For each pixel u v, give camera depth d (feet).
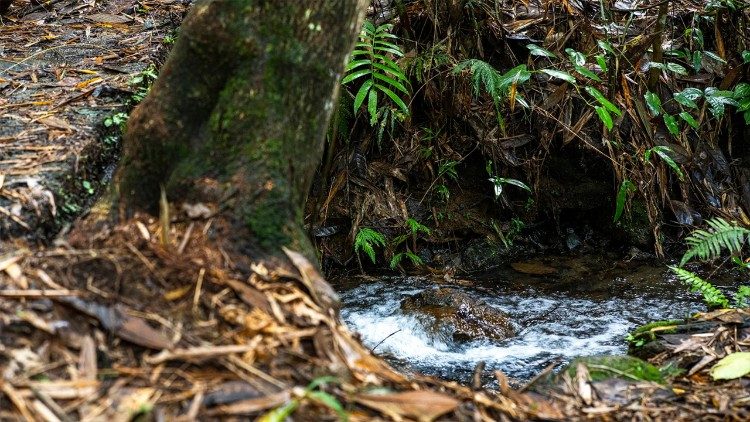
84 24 16.69
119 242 8.20
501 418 7.52
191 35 8.44
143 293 7.55
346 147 16.05
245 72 8.36
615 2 17.88
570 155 16.56
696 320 11.02
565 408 8.19
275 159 8.35
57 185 9.83
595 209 16.70
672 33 17.52
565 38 16.74
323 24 8.41
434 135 16.39
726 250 15.80
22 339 6.89
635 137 16.56
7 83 13.21
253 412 6.55
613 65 16.38
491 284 15.26
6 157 10.44
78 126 11.46
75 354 6.86
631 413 8.13
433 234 16.26
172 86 8.52
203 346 7.13
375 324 13.44
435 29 16.19
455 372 11.83
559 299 14.53
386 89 14.73
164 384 6.71
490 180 15.98
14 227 8.94
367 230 15.42
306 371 7.13
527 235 16.69
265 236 8.18
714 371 9.16
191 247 8.09
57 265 7.73
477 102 16.53
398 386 7.47
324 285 8.14
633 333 11.29
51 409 6.32
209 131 8.45
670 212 16.69
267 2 8.29
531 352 12.47
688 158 16.55
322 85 8.55
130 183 8.55
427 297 13.79
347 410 6.86
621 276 15.42
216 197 8.27
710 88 16.19
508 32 16.98
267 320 7.54
